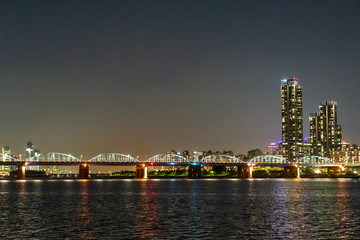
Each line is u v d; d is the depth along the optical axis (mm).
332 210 111500
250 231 78562
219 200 143750
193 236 74062
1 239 71938
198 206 123062
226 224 86750
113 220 92688
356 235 74688
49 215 102062
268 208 117062
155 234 75750
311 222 89312
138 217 97812
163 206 123062
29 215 102188
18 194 178125
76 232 77750
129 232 77625
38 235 75062
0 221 91688
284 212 107375
